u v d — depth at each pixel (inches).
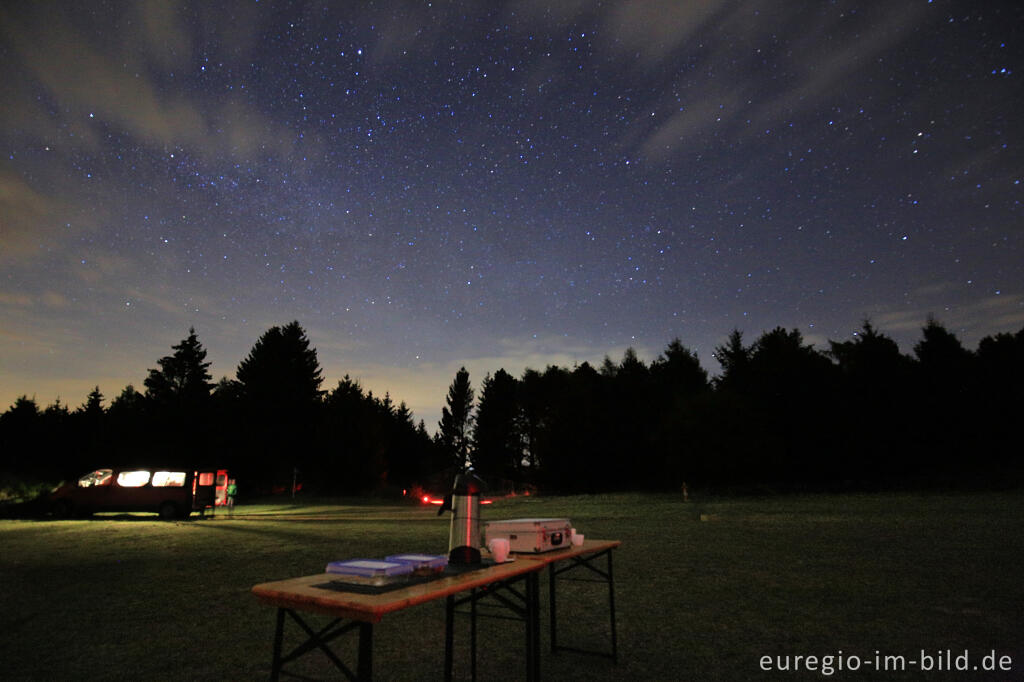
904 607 230.5
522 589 283.0
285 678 161.8
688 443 1217.4
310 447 1863.9
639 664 171.3
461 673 165.8
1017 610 221.9
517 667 170.2
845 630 202.1
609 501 1021.8
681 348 1743.4
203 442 1862.7
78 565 361.7
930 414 1134.4
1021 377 1155.9
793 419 1223.5
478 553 124.6
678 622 216.7
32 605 252.4
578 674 163.3
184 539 506.6
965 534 436.1
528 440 2421.3
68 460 1711.4
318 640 87.1
